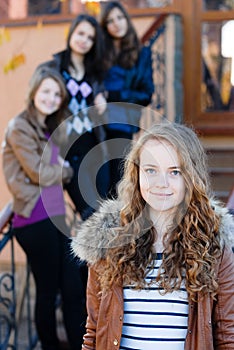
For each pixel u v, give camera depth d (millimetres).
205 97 7449
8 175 4242
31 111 4246
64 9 7273
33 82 4262
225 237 2486
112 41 4773
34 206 4176
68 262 4215
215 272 2436
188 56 7340
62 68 4504
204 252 2438
